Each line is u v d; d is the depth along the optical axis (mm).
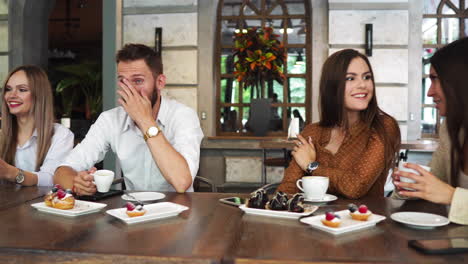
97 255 677
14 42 5371
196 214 996
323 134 1617
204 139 4824
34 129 1896
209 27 4785
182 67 4816
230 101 5043
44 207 1015
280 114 4949
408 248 714
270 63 4281
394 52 4504
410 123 4598
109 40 2898
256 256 662
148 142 1347
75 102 6848
